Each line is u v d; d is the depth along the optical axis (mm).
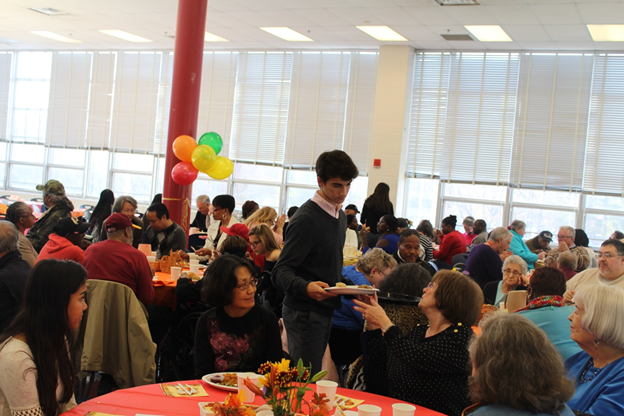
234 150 10227
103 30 9688
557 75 8250
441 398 1848
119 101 11094
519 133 8398
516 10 6621
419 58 9023
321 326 2295
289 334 2314
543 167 8266
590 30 7098
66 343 1712
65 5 8398
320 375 1281
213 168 5844
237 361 2041
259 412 1326
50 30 10055
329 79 9547
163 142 10750
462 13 6934
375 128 9016
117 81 11117
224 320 2059
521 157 8383
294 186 10094
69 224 3355
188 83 6000
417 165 9023
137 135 10930
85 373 3004
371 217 6059
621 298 1780
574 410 1659
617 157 7902
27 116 11984
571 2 6156
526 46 8148
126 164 11234
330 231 2328
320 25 8117
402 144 8898
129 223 3199
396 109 8891
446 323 1939
